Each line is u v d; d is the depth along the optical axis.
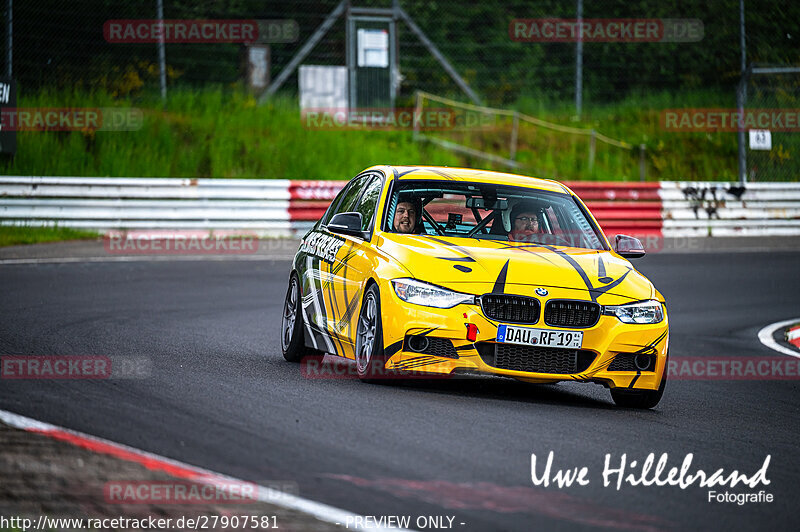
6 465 16.80
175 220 65.94
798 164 90.69
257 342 33.88
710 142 92.69
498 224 28.23
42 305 39.16
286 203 68.19
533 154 87.62
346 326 27.16
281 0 89.25
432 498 15.95
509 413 23.17
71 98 79.19
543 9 96.81
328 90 87.12
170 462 17.31
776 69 80.69
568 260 26.33
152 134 78.00
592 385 30.31
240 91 86.81
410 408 22.78
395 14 87.75
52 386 23.41
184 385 24.41
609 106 95.31
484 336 24.25
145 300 42.41
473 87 94.31
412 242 26.50
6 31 71.56
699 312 47.53
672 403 27.48
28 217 63.41
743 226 77.50
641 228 74.69
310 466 17.38
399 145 84.81
